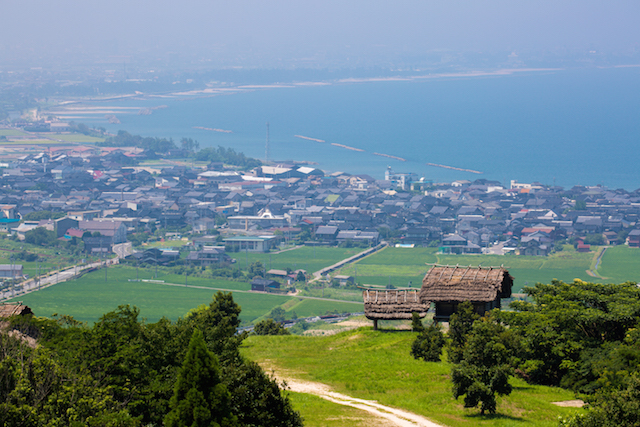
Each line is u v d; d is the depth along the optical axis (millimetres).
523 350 53719
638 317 54406
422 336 57344
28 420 32531
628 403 36531
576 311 54781
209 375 31922
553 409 44812
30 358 36375
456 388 44781
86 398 33906
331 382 51719
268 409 34656
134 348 39844
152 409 37562
